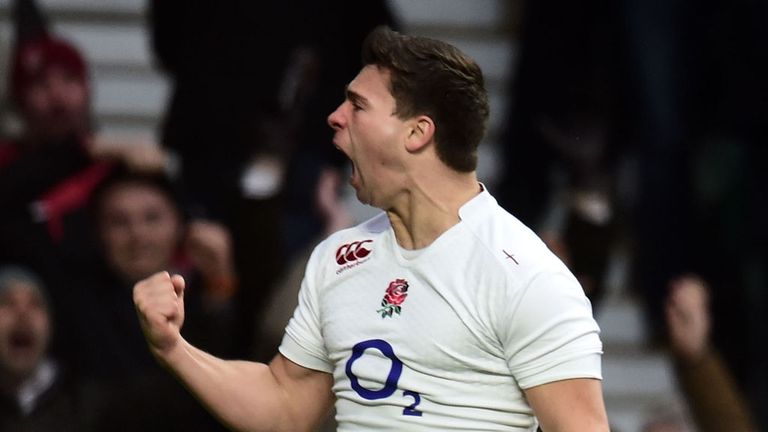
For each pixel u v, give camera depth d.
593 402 11.44
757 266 25.50
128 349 20.48
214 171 23.11
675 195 25.58
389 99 11.94
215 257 19.86
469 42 28.64
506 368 11.67
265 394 12.55
